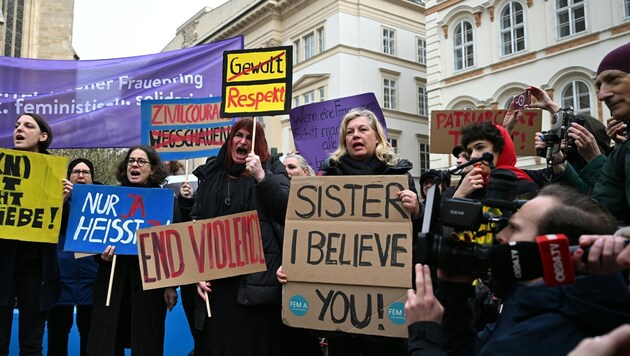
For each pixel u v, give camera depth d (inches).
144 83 245.8
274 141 1071.0
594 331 48.6
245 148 136.6
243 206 130.7
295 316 109.7
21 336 140.5
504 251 52.9
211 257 125.2
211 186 137.7
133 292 141.9
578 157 134.3
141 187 153.0
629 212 89.7
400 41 1055.6
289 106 144.9
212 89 244.1
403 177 109.3
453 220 64.7
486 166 114.2
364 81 983.6
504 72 713.0
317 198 113.9
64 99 243.1
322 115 228.4
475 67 751.1
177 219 158.6
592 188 112.0
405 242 105.7
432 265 68.8
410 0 1067.9
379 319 103.9
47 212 144.0
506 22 721.0
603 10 603.2
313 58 1018.1
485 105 736.3
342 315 106.6
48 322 175.5
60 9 1103.0
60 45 1091.3
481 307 99.3
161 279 125.9
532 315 53.4
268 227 127.3
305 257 110.9
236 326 120.9
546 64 661.9
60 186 146.7
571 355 39.2
